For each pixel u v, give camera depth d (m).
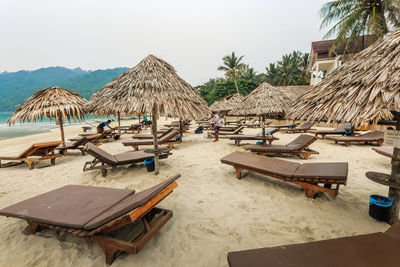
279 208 2.73
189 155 6.08
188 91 4.50
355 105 1.87
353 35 11.20
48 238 2.18
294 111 2.67
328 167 3.02
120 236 2.16
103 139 9.31
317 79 17.20
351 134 8.02
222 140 9.23
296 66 35.53
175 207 2.84
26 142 11.23
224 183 3.70
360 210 2.61
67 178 4.31
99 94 4.11
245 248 1.98
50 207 2.18
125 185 3.79
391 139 2.04
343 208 2.67
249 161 3.82
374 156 5.48
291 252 1.24
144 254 1.92
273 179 3.78
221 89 38.16
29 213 2.06
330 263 1.14
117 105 3.56
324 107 2.19
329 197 2.98
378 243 1.30
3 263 1.85
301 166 3.36
